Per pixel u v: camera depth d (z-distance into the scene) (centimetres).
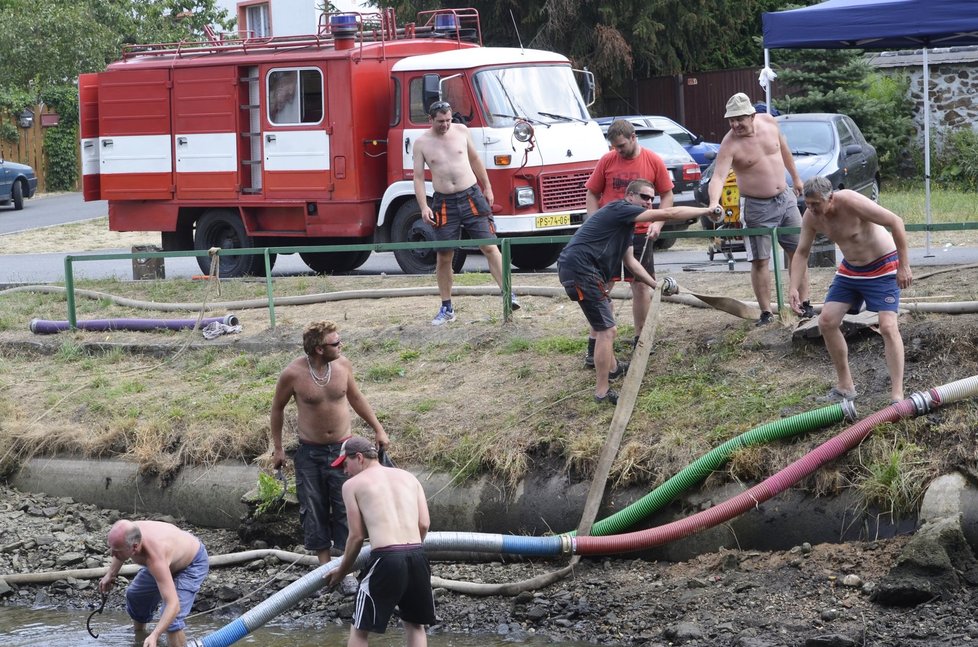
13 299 1527
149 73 1591
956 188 2338
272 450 1014
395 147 1460
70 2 3397
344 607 847
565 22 2594
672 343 998
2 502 1089
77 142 3641
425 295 1280
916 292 1008
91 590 936
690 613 757
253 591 895
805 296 959
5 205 3141
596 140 1472
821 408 830
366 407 867
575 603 802
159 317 1364
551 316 1142
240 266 1594
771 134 950
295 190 1506
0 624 877
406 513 688
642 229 963
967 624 685
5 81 3406
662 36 2767
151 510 1048
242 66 1523
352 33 1468
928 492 757
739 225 1309
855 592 737
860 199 786
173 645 779
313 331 834
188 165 1580
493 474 918
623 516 843
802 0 3222
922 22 1216
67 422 1139
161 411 1111
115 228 1659
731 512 797
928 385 846
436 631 802
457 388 1035
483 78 1412
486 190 1147
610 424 909
